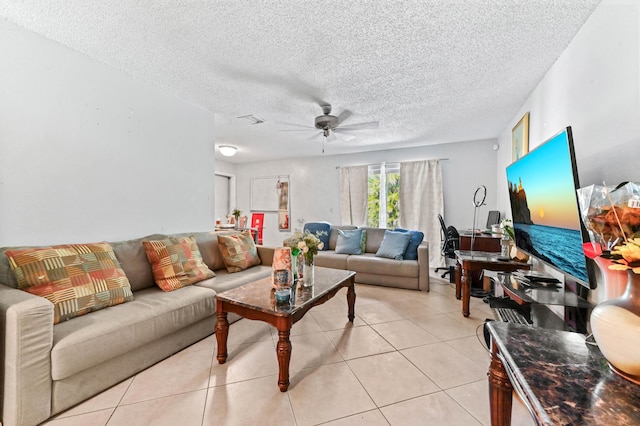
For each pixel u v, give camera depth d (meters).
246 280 2.54
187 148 2.96
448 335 2.24
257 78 2.42
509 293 1.77
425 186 4.89
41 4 1.56
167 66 2.24
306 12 1.59
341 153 5.71
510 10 1.56
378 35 1.80
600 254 0.87
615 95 1.36
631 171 1.24
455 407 1.42
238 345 2.07
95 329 1.45
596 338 0.78
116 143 2.32
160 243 2.30
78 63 2.06
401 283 3.59
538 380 0.74
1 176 1.72
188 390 1.54
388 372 1.73
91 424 1.29
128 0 1.52
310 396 1.50
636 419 0.60
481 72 2.28
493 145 4.39
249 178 6.79
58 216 1.97
